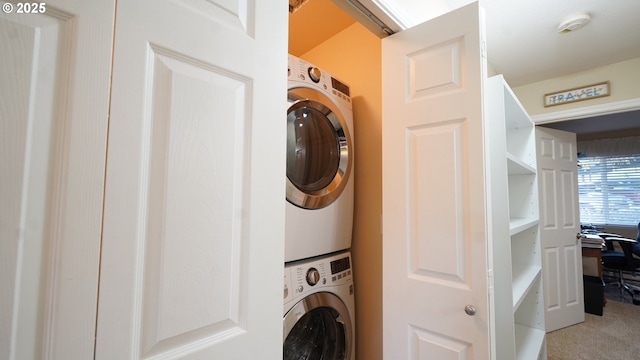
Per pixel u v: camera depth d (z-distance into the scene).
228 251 0.58
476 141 0.98
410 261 1.12
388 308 1.17
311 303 1.18
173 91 0.50
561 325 2.61
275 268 0.66
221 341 0.56
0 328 0.34
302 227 1.21
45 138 0.38
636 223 4.30
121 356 0.43
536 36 1.86
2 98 0.35
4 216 0.35
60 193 0.39
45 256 0.38
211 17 0.57
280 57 0.70
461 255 1.00
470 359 0.96
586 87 2.30
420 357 1.08
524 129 1.98
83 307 0.40
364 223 1.54
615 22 1.70
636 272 3.74
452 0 1.49
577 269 2.78
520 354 1.52
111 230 0.43
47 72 0.38
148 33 0.47
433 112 1.09
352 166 1.51
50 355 0.37
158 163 0.48
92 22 0.42
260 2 0.66
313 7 1.58
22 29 0.37
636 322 2.74
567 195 2.80
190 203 0.52
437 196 1.06
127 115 0.45
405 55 1.18
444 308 1.03
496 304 1.27
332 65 1.82
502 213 1.27
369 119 1.58
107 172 0.43
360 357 1.50
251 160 0.62
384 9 1.08
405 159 1.15
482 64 1.00
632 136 4.30
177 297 0.50
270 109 0.67
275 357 0.65
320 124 1.40
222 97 0.58
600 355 2.16
